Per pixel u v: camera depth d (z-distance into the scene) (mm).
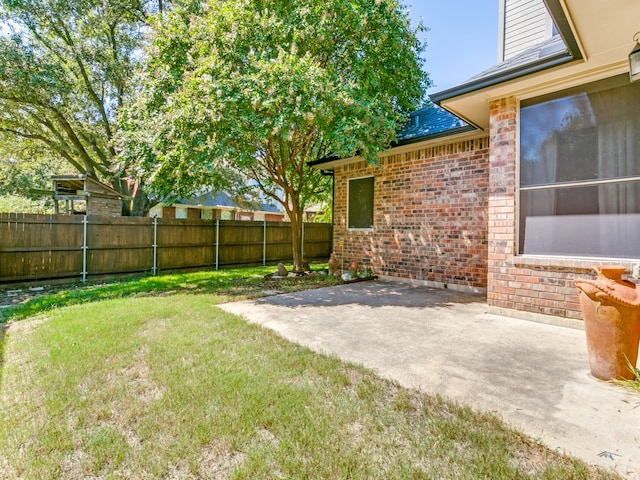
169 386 2670
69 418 2273
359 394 2543
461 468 1762
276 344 3617
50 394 2582
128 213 16172
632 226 4023
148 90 7625
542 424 2146
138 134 7699
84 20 13500
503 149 4891
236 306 5500
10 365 3174
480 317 4805
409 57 8508
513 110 4812
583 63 3969
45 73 11203
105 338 3771
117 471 1794
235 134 6496
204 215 24750
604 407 2348
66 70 12641
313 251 14070
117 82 13617
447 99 5035
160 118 6812
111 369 3002
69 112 13000
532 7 6434
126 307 5242
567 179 4465
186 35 7559
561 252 4504
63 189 11539
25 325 4539
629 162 4047
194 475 1758
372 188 8617
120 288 7297
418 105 9883
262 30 6969
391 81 8297
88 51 13133
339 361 3152
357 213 8992
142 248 9656
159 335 3887
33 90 11164
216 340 3721
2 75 10445
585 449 1905
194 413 2293
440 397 2486
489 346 3605
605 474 1711
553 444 1949
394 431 2086
